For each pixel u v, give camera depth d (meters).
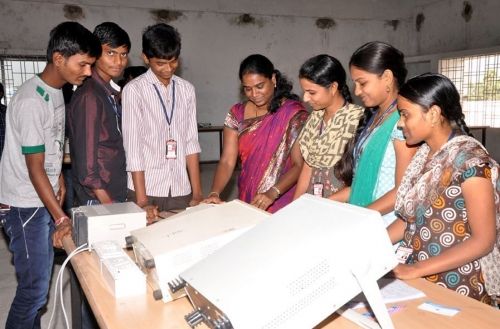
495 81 7.03
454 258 1.22
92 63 1.78
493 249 1.29
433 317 1.04
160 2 7.27
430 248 1.33
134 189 2.11
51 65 1.77
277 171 2.20
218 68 7.79
